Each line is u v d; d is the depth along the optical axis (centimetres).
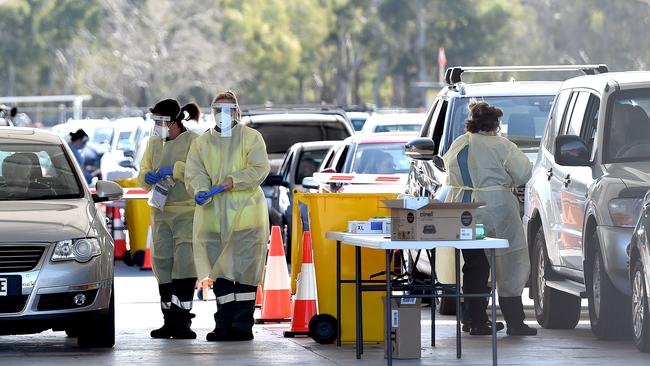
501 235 3091
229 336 3186
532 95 3859
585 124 3238
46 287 2928
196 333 3397
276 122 6275
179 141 3269
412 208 2573
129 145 7744
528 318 3762
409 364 2753
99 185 3253
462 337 3212
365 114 8356
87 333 3069
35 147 3288
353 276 3061
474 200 3075
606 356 2838
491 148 3072
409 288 2786
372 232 2855
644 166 3033
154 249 3284
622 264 2925
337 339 3058
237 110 3148
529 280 3728
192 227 3253
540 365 2716
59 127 9194
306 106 6612
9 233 2942
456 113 3762
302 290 3250
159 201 3238
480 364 2742
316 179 4338
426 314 3819
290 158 5634
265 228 3170
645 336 2833
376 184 4309
